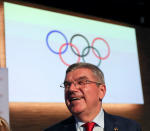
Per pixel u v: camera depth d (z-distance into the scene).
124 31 5.49
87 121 1.47
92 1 5.41
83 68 1.48
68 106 1.47
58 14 4.78
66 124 1.55
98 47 5.05
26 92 4.20
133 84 5.30
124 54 5.34
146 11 6.02
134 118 5.24
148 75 5.70
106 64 5.06
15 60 4.20
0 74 3.56
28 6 4.52
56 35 4.66
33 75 4.31
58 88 4.49
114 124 1.52
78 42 4.86
